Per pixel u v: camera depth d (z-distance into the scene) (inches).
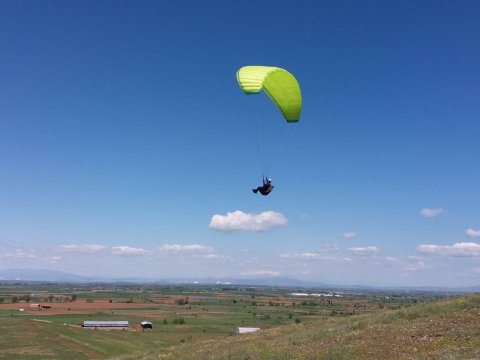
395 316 1268.5
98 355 2516.0
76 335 3068.4
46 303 7327.8
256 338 1489.9
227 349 1318.9
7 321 3444.9
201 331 4205.2
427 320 1152.8
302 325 1589.6
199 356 1306.6
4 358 2304.4
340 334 1186.0
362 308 7741.1
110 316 5378.9
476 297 1270.9
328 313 6594.5
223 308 7687.0
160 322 4911.4
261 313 6540.4
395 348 957.2
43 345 2630.4
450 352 847.1
